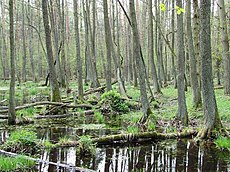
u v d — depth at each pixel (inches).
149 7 885.8
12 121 494.9
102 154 321.7
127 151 333.7
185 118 477.1
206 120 382.3
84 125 495.8
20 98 866.1
